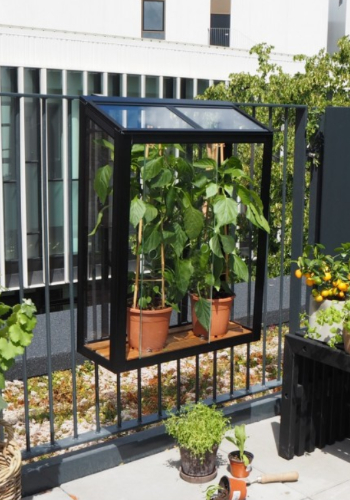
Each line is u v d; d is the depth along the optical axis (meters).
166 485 3.52
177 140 3.21
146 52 16.33
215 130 3.33
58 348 5.56
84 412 4.61
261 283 3.75
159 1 20.78
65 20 19.27
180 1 21.11
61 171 15.27
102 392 4.99
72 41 15.20
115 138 3.07
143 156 3.21
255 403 4.27
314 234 4.10
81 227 3.40
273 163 10.34
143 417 3.95
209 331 3.59
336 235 3.94
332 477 3.64
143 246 3.32
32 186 14.95
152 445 3.83
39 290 16.28
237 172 3.44
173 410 4.16
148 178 3.23
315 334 3.60
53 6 19.02
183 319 3.62
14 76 14.53
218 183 3.49
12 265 14.98
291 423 3.76
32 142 14.87
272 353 5.93
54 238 15.34
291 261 3.80
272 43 23.78
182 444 3.49
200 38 21.72
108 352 3.43
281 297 4.38
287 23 24.02
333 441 3.98
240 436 3.55
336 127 3.88
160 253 3.39
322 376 3.83
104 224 3.28
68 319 6.45
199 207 3.45
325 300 3.54
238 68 17.77
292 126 9.09
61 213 15.31
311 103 12.88
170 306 3.46
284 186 4.14
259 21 23.45
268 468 3.71
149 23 20.80
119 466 3.71
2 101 14.42
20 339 2.89
